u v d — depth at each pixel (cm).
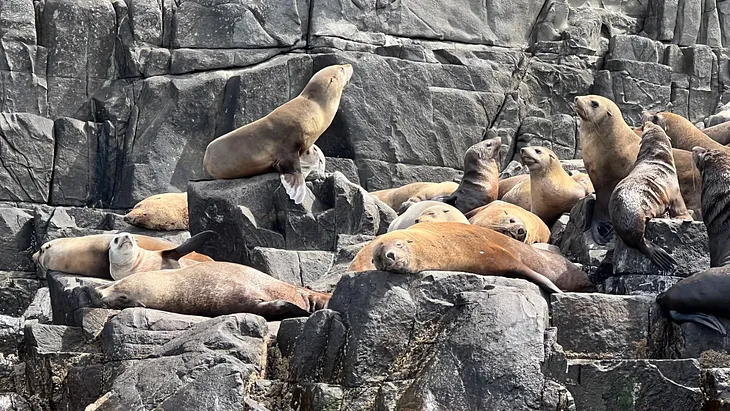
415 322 1006
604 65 2150
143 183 1875
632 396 985
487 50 2072
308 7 1992
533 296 1004
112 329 1039
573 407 939
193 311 1141
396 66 1964
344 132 1925
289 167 1532
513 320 973
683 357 1051
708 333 1048
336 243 1445
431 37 2059
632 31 2206
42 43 1919
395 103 1952
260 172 1547
